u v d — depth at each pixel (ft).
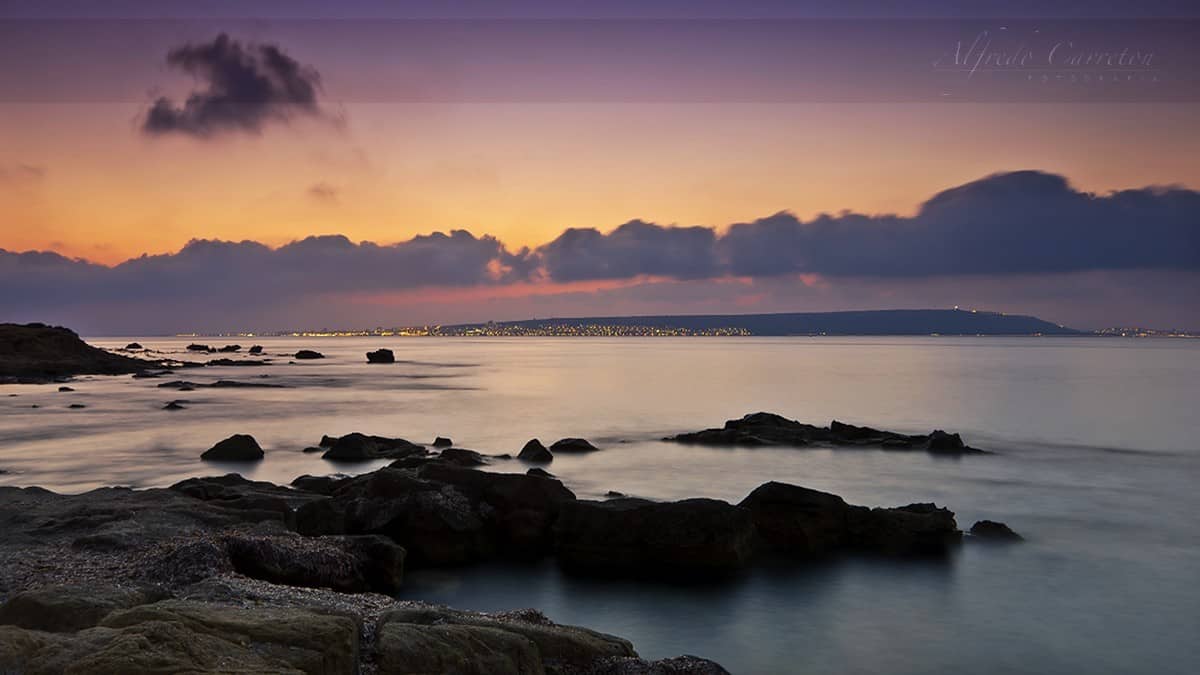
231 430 192.44
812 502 90.48
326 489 103.50
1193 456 163.53
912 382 379.14
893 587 77.82
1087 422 223.71
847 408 261.85
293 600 45.93
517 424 212.43
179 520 72.08
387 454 146.61
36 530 67.72
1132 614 71.67
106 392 299.99
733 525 83.30
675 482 130.11
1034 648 63.98
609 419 225.97
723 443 168.66
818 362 597.11
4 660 28.58
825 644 63.98
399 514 84.23
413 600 71.26
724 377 418.10
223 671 26.91
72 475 130.52
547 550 87.10
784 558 86.12
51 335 424.05
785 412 248.93
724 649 62.54
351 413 237.04
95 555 60.34
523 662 40.40
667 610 70.69
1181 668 60.49
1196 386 354.13
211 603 38.70
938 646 63.93
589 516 84.69
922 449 163.43
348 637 33.53
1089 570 84.48
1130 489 129.49
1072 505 117.39
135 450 158.20
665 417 232.53
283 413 236.02
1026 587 78.64
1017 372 464.65
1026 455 163.84
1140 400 287.28
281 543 62.39
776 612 70.69
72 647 28.66
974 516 109.81
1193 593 77.51
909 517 93.81
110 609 38.24
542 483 91.25
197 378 387.96
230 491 89.81
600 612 69.92
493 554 86.12
